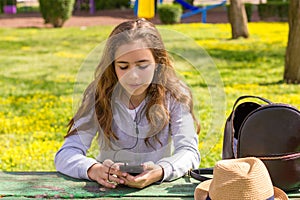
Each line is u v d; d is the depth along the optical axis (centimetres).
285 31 1806
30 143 594
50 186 246
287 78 950
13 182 252
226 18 2378
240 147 235
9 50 1430
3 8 2741
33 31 1906
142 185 242
